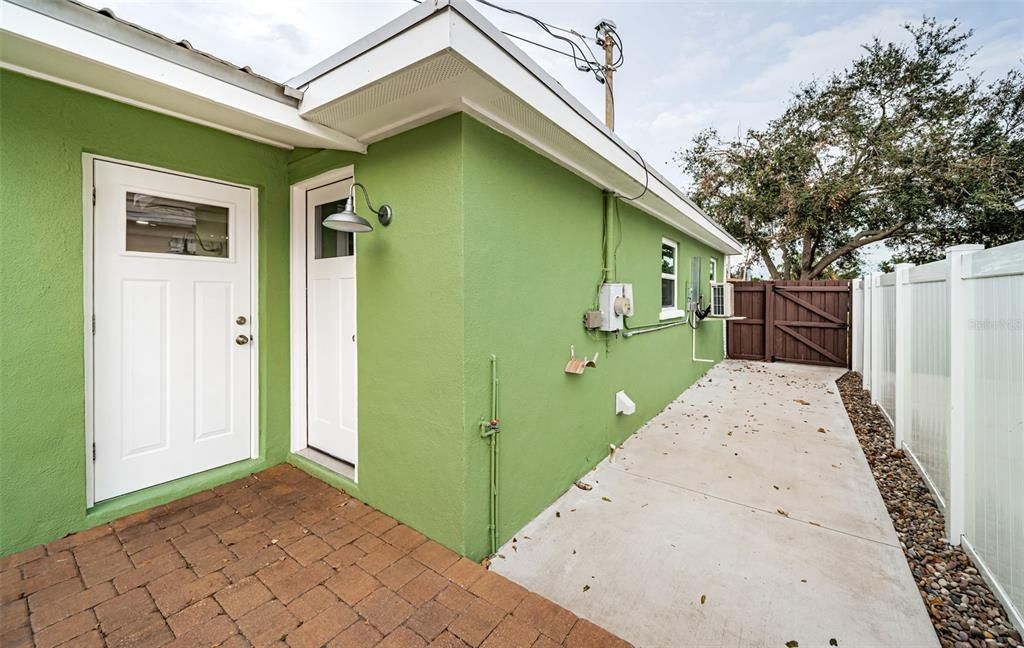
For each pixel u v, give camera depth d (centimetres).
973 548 216
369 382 259
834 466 350
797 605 189
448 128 212
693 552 230
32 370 209
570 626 171
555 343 292
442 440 221
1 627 161
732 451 386
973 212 967
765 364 863
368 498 262
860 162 1094
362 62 188
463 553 214
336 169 276
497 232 232
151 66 179
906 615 183
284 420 320
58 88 209
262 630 163
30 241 206
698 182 1311
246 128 254
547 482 284
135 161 241
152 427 260
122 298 245
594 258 347
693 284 692
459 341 212
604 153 285
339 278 297
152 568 198
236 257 296
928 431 310
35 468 211
